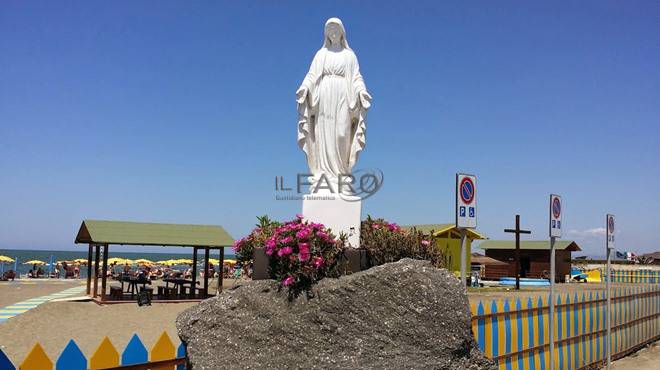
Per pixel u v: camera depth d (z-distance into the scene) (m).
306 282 7.52
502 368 9.97
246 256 8.76
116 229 27.39
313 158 10.32
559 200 11.45
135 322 21.84
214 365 7.11
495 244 51.78
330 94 10.15
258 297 7.59
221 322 7.49
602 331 13.98
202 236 29.22
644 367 13.89
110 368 6.61
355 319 7.08
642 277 48.75
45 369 6.09
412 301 7.11
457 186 8.09
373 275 7.25
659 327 18.12
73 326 20.88
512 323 10.30
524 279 47.06
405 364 6.78
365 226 9.56
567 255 49.44
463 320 7.10
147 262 61.81
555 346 11.77
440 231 36.75
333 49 10.56
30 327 20.52
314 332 7.08
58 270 58.50
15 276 52.22
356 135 10.26
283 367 6.93
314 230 7.97
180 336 7.57
